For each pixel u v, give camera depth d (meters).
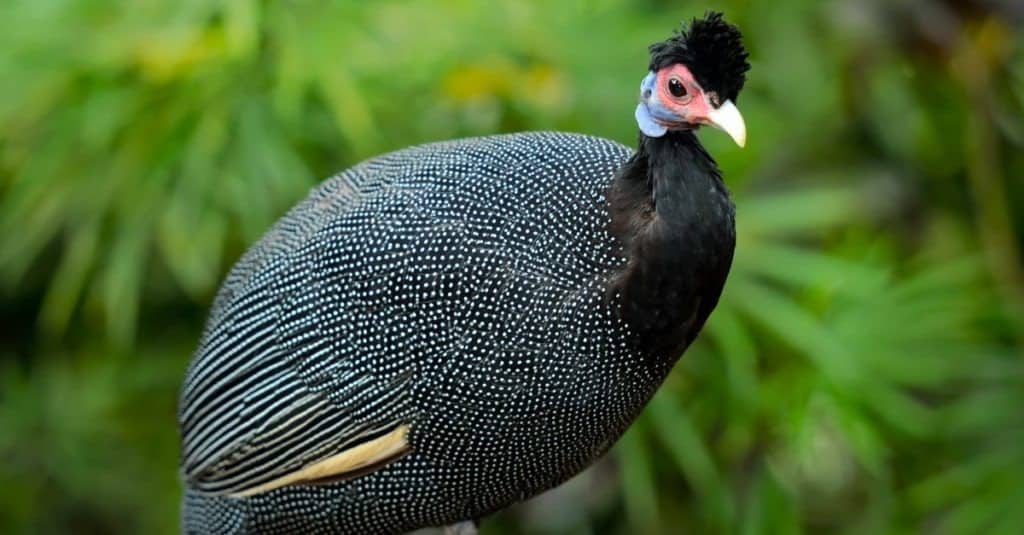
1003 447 9.41
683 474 9.50
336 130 9.10
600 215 6.00
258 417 6.50
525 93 8.87
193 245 8.66
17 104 9.00
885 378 8.95
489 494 6.47
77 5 9.19
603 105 8.98
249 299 6.57
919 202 10.57
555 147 6.28
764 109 9.79
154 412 10.13
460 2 9.19
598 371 6.06
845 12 10.21
